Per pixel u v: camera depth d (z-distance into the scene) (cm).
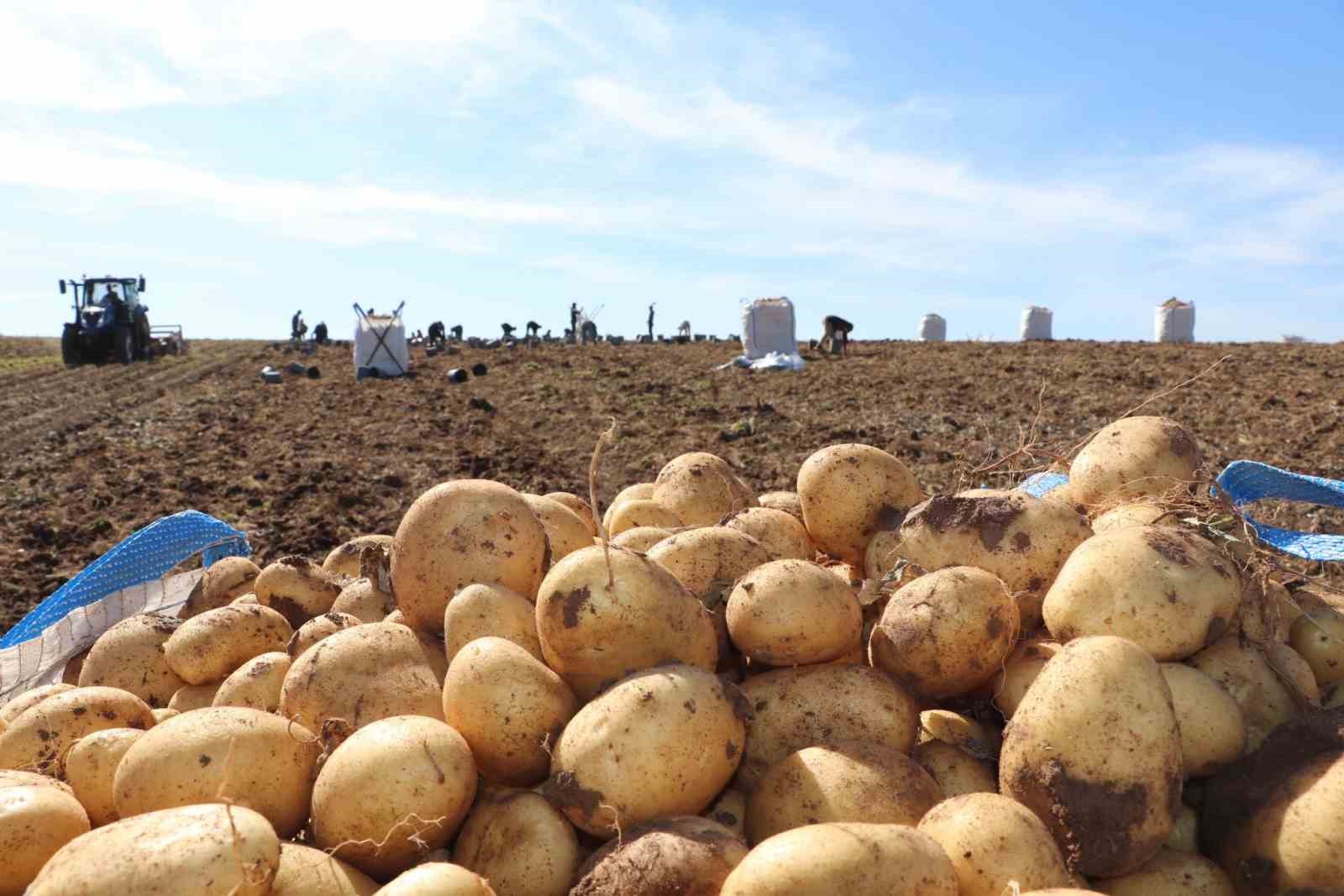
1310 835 256
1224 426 1349
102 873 222
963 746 329
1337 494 423
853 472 406
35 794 274
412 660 327
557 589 301
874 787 276
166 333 3881
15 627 525
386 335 2727
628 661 301
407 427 1742
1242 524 370
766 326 2633
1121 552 315
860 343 3531
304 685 316
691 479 479
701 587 356
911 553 368
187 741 281
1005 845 248
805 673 320
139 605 529
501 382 2473
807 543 426
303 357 3759
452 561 348
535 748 289
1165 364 2133
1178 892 273
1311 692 331
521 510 361
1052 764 266
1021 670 322
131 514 1124
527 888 267
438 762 270
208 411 2036
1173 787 266
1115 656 275
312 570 446
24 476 1399
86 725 340
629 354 3250
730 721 284
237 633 392
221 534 589
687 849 249
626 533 416
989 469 483
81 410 2131
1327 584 419
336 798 268
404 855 272
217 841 229
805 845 227
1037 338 4041
